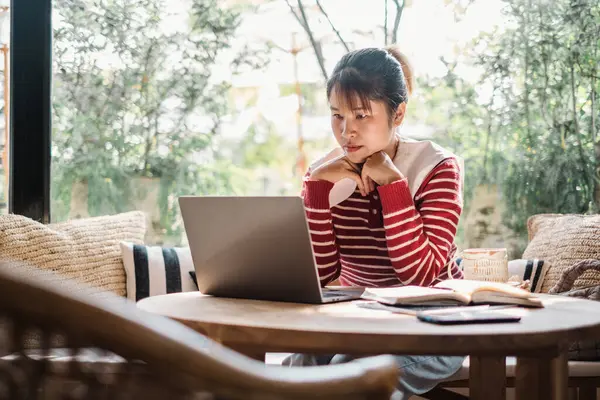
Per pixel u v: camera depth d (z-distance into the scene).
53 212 2.99
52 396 0.47
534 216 2.95
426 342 1.09
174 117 3.05
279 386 0.54
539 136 3.04
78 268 2.54
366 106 1.83
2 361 0.46
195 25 3.06
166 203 3.04
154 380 0.49
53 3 3.00
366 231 1.96
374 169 1.80
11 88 2.95
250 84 3.06
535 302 1.39
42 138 2.94
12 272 0.45
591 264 2.22
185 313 1.31
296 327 1.15
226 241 1.50
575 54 3.03
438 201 1.85
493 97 3.04
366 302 1.43
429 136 3.04
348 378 0.59
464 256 1.75
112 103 3.04
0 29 2.99
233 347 1.19
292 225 1.39
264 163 3.06
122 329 0.48
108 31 3.04
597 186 3.01
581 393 2.14
